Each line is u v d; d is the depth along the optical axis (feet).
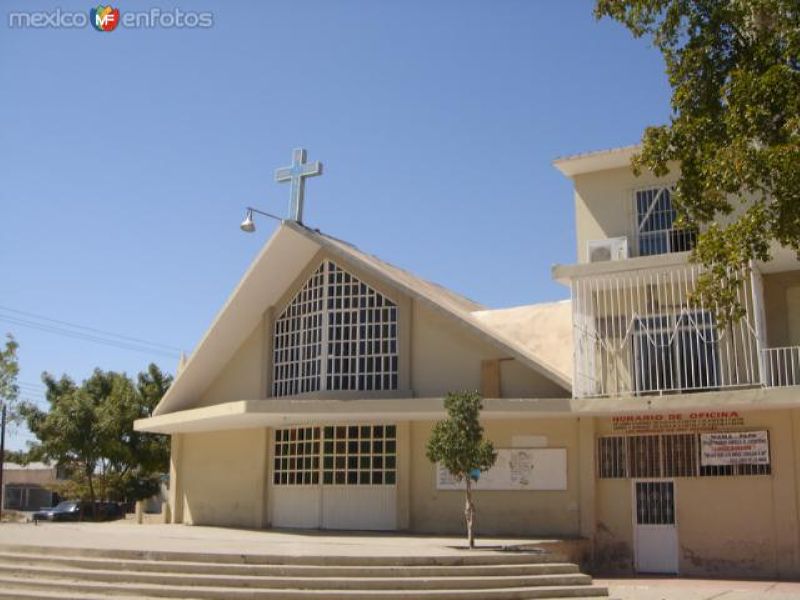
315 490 72.59
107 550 46.80
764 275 60.80
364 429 71.61
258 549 47.91
